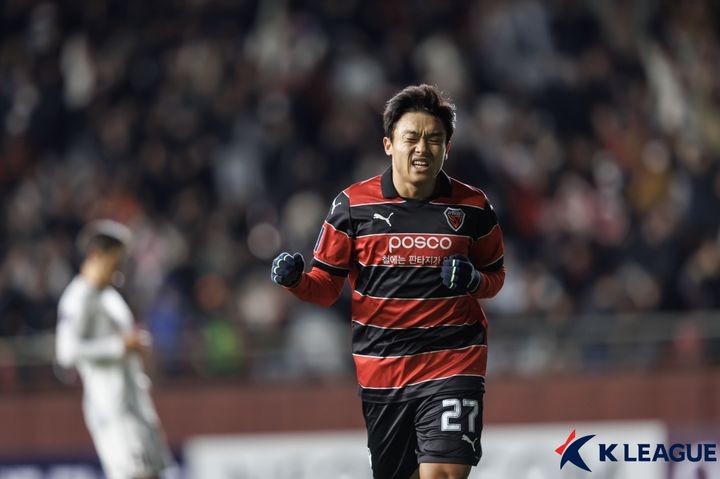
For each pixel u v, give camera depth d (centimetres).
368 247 1717
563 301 3675
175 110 4688
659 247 3841
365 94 4716
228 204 4272
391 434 1753
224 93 4722
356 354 1761
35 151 4778
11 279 4050
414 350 1716
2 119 4884
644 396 3356
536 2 4991
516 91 4775
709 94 4938
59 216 4378
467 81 4803
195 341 3491
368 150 4425
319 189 4284
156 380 3459
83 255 4197
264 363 3472
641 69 4894
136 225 4256
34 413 3441
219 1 5141
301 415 3425
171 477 3378
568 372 3403
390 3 4984
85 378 2559
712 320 3378
